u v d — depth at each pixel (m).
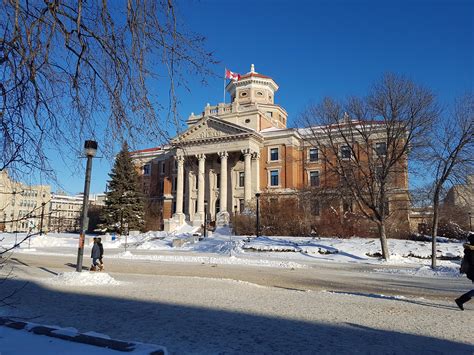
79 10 5.39
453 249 32.81
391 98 29.06
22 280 14.77
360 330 7.61
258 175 63.41
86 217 15.13
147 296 11.41
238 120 67.94
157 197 75.81
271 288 13.97
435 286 16.73
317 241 38.53
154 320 8.10
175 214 63.75
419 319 8.93
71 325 7.61
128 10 5.69
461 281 18.73
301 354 5.91
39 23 5.46
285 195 53.94
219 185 66.50
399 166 31.95
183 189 69.19
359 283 17.45
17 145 5.45
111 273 18.95
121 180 64.88
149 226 67.81
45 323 7.77
